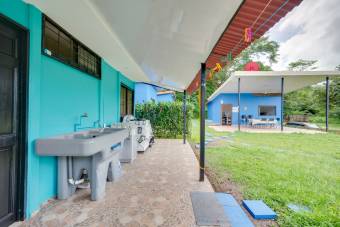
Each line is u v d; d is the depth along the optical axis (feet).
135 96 28.66
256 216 7.64
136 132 17.81
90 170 9.27
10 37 6.98
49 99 8.91
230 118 54.19
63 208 8.23
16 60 7.20
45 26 8.63
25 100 7.42
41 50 8.19
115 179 11.50
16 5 7.01
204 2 5.70
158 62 14.57
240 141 26.27
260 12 5.56
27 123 7.45
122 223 7.18
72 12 8.05
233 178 12.00
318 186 11.02
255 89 50.21
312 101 74.08
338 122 65.10
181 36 8.71
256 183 11.29
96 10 7.82
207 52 9.80
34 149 7.79
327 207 8.66
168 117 30.12
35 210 7.89
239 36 7.31
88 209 8.16
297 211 8.23
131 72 19.08
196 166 14.65
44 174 8.56
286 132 36.81
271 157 17.39
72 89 10.82
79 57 11.55
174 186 10.70
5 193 6.90
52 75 9.09
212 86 83.05
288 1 4.89
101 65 14.35
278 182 11.45
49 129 8.93
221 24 6.73
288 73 35.73
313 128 45.50
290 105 74.84
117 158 11.98
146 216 7.66
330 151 20.10
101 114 14.60
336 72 35.42
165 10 6.77
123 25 8.82
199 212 7.91
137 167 14.33
